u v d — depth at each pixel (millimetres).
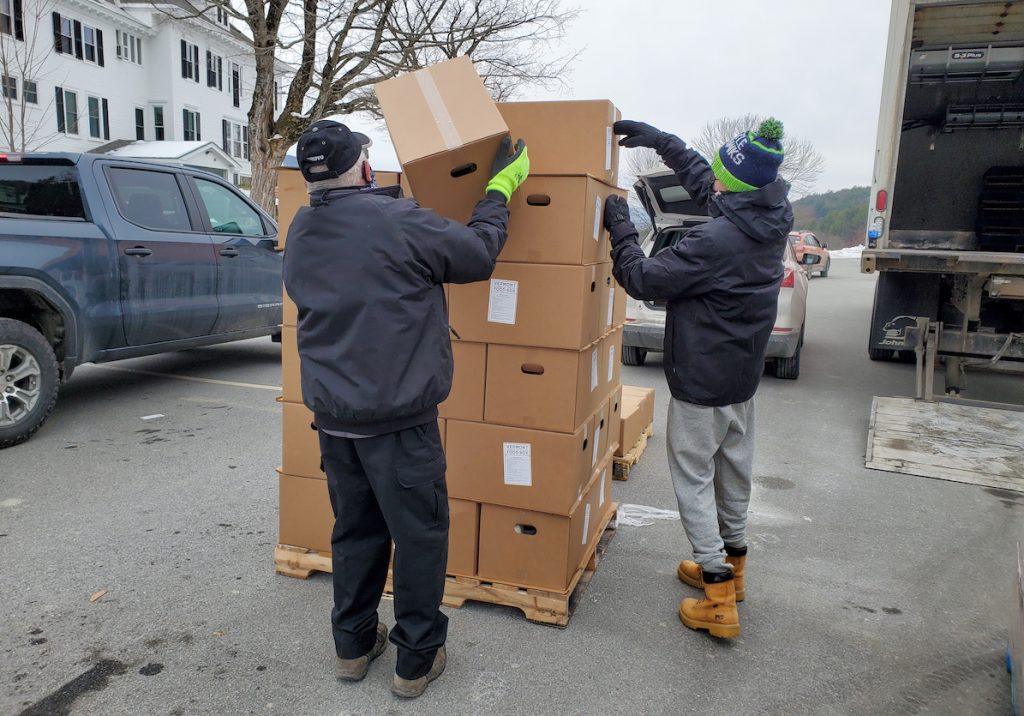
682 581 3111
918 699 2365
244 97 33250
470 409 2734
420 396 2078
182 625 2662
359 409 2039
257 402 5957
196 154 26516
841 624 2814
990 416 5391
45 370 4695
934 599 3020
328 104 15781
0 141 20984
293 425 2945
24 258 4492
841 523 3801
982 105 7648
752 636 2715
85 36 24859
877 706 2324
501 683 2387
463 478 2783
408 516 2164
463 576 2869
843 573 3242
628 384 7027
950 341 6035
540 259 2584
